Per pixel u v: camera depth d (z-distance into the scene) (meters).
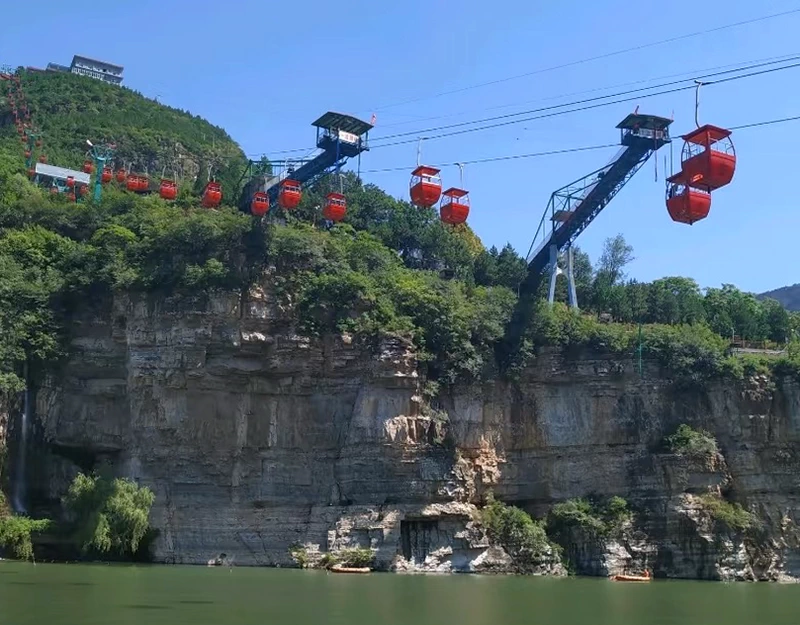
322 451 100.31
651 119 98.94
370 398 99.00
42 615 46.84
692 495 99.31
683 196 56.22
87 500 88.44
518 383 107.62
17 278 102.50
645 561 97.06
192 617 47.06
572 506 99.94
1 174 132.88
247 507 97.31
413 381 100.31
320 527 95.75
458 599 61.38
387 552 93.12
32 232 110.00
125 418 100.31
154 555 92.25
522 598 63.88
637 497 101.25
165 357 98.06
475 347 106.62
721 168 54.16
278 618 47.53
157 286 100.19
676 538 97.75
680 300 140.50
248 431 99.44
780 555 99.75
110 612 48.50
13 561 84.56
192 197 134.00
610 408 106.19
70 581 66.50
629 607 59.69
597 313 134.62
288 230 107.50
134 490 89.06
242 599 56.81
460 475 99.25
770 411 105.50
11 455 95.31
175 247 102.62
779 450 104.31
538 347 108.56
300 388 101.25
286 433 100.50
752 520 99.75
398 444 96.88
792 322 147.00
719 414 105.44
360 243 114.50
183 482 96.25
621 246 172.50
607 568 95.44
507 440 106.00
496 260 148.38
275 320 101.62
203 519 95.31
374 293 105.12
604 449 104.94
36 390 99.00
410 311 106.06
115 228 107.00
